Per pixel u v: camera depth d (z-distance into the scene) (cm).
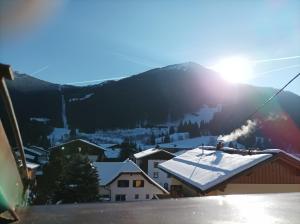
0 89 268
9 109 295
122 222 265
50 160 2917
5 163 265
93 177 2248
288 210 338
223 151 1595
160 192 3033
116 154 6600
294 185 1207
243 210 333
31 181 439
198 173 1245
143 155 4603
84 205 336
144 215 293
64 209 313
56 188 2372
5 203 265
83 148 4897
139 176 3022
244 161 1151
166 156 4609
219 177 1065
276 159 1195
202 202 378
